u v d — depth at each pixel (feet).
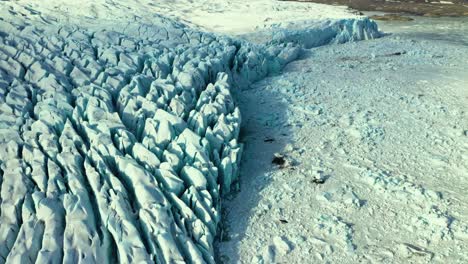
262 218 37.70
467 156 44.52
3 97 47.16
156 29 78.64
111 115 44.47
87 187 36.35
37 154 38.19
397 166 43.70
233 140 43.91
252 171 44.50
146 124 43.65
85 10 98.63
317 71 73.87
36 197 33.63
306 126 52.90
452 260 32.12
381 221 36.52
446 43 96.22
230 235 35.99
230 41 78.89
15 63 53.36
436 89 61.52
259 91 65.41
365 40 103.65
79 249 30.60
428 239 34.32
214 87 54.54
